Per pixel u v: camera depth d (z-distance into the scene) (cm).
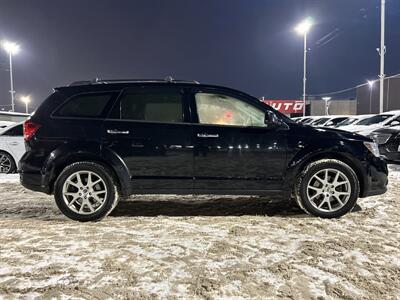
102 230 411
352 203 452
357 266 315
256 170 450
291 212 493
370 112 3328
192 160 448
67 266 312
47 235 394
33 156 445
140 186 450
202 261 324
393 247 359
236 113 461
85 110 457
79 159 450
